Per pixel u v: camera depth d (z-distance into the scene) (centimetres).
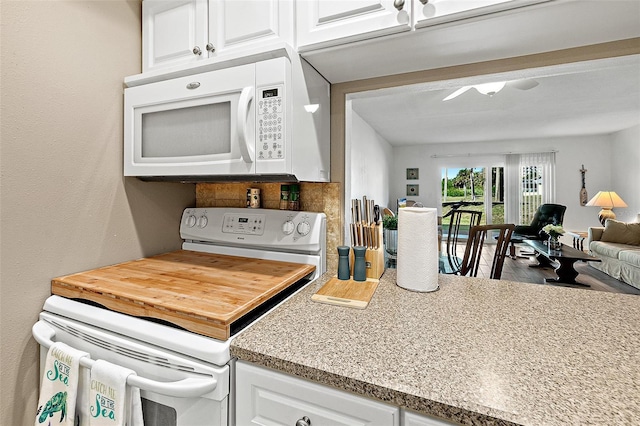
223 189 150
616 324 75
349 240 131
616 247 395
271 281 97
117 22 118
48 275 98
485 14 76
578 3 71
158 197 138
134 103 116
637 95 348
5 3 87
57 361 80
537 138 617
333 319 79
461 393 49
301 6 95
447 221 693
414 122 469
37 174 95
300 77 100
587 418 44
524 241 459
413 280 100
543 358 59
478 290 101
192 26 113
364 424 55
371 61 104
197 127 105
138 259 128
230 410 67
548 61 98
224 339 68
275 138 92
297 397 61
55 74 99
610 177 580
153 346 73
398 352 62
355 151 411
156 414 73
